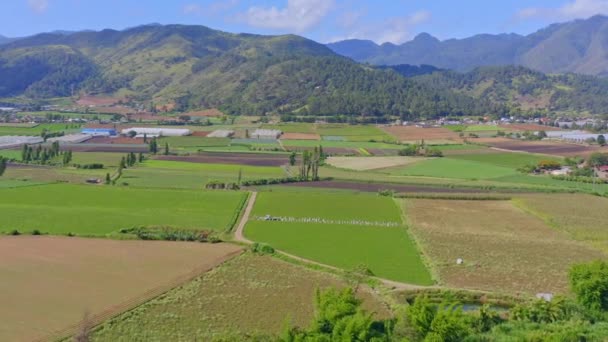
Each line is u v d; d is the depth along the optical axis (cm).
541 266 9362
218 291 7781
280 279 8369
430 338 5972
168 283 7962
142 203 13788
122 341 6178
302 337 5828
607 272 7331
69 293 7400
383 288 8088
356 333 5700
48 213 12269
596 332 6612
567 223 12438
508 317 7169
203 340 6272
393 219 12744
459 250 10244
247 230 11406
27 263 8575
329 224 12131
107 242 10094
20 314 6644
